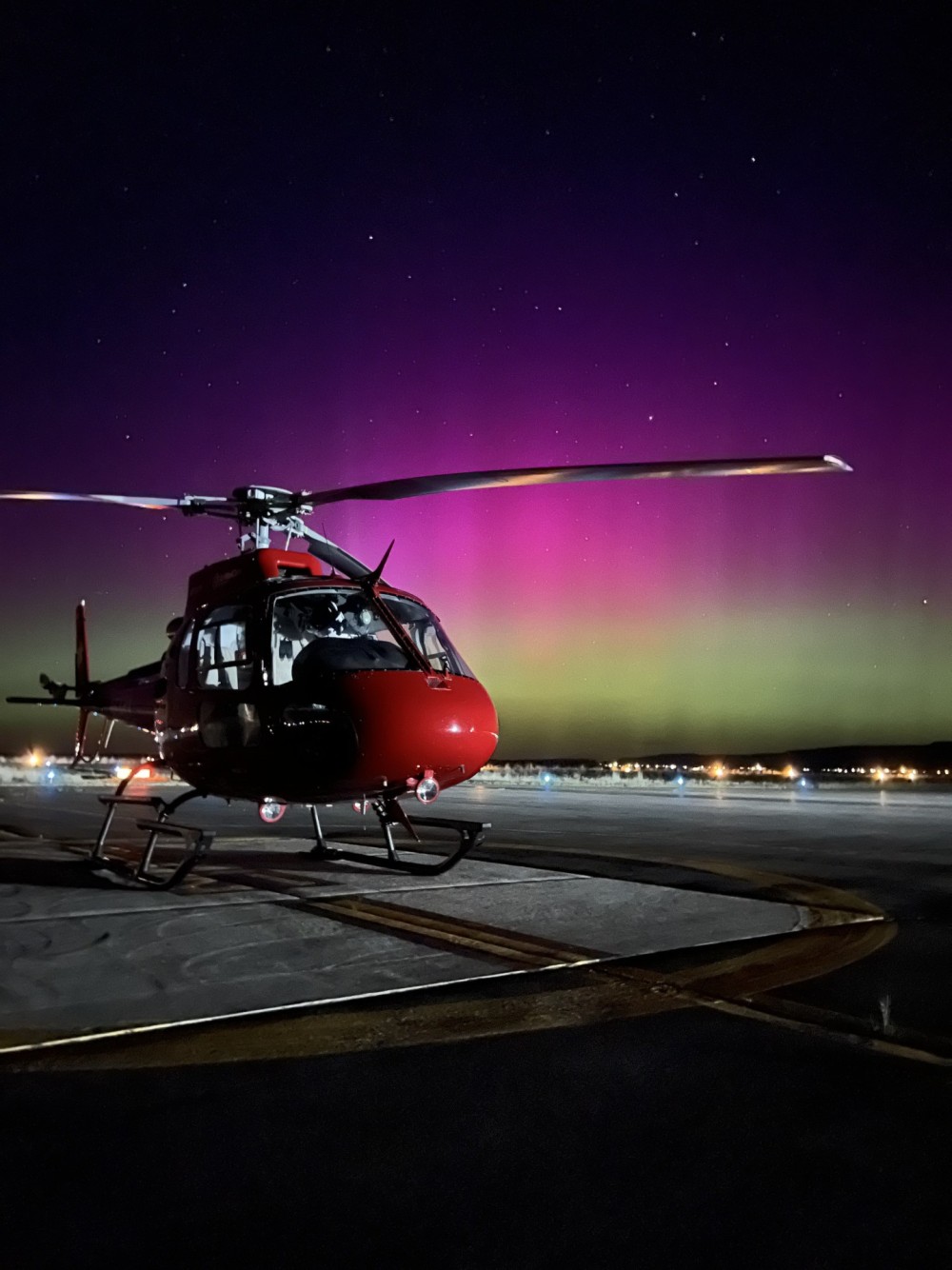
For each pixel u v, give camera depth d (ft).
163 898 23.50
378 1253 7.70
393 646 24.68
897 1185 8.79
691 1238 7.92
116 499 25.52
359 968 16.53
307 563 26.14
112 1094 10.96
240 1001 14.58
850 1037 12.95
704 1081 11.32
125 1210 8.35
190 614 26.96
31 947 18.06
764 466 20.61
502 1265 7.54
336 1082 11.30
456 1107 10.57
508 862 31.35
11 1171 9.05
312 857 31.73
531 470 22.35
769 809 58.70
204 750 25.38
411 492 24.61
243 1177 8.97
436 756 23.54
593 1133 9.91
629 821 49.67
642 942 18.75
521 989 15.30
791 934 19.66
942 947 18.54
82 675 36.52
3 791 83.15
